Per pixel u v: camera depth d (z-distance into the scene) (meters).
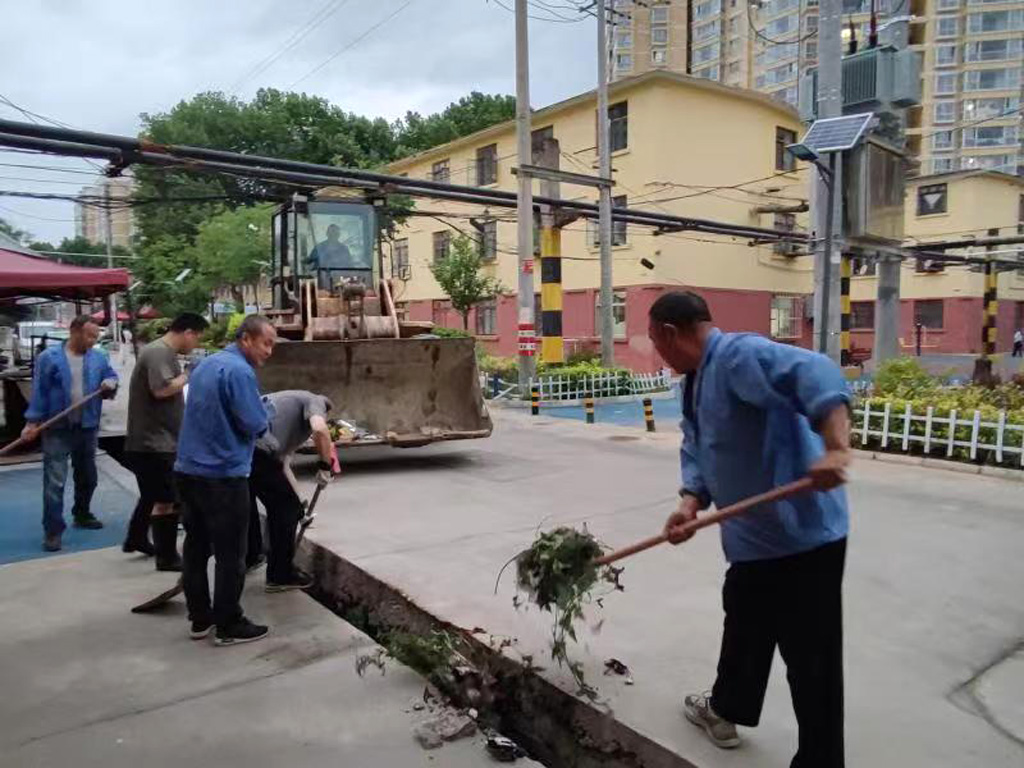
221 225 40.53
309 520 4.95
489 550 5.46
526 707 3.52
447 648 3.80
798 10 62.75
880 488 7.54
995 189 31.95
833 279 11.19
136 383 5.12
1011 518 6.36
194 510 4.04
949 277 32.25
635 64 67.88
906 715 3.14
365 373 8.80
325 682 3.62
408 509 6.78
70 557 5.59
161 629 4.27
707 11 73.81
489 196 16.73
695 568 5.04
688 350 2.63
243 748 3.06
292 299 10.17
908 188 32.62
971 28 68.19
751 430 2.51
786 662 2.56
